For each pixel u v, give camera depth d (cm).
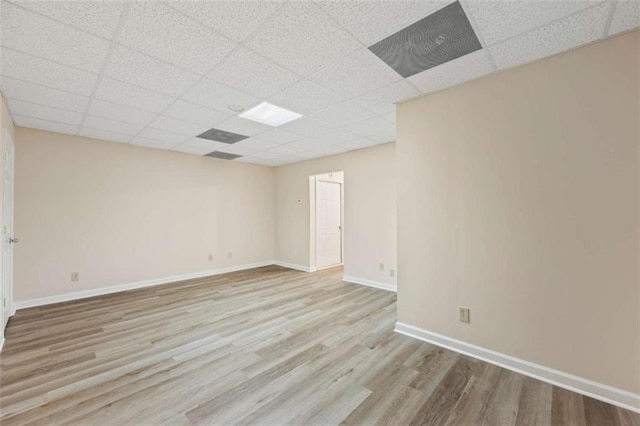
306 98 277
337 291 443
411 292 278
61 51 197
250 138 419
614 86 183
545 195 207
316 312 348
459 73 229
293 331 291
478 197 237
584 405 179
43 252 377
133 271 456
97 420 166
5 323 299
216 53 201
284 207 649
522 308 215
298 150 499
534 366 209
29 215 367
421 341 267
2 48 192
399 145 285
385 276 457
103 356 240
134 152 460
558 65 202
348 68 222
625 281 179
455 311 249
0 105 255
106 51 198
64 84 245
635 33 176
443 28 176
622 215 180
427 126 267
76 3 152
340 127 367
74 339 272
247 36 183
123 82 243
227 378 209
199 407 178
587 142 191
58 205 389
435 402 182
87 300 394
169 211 500
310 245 596
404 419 167
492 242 230
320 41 189
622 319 179
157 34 179
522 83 216
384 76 234
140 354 244
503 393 191
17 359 235
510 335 221
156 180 484
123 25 171
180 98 276
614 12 160
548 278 205
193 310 354
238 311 351
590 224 190
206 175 553
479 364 226
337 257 675
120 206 444
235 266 598
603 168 186
